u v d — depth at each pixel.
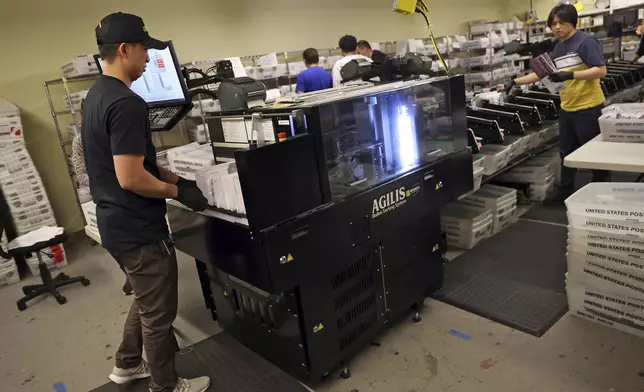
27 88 4.04
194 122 4.51
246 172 1.56
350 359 2.17
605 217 2.03
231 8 5.12
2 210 3.57
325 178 1.81
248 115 1.96
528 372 1.94
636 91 5.32
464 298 2.55
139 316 2.00
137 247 1.71
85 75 3.84
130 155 1.54
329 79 4.51
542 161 3.98
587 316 2.23
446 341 2.22
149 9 4.57
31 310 3.08
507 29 7.42
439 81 2.29
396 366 2.08
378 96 2.02
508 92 4.25
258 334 2.19
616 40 6.70
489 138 3.40
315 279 1.85
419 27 7.23
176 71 2.29
